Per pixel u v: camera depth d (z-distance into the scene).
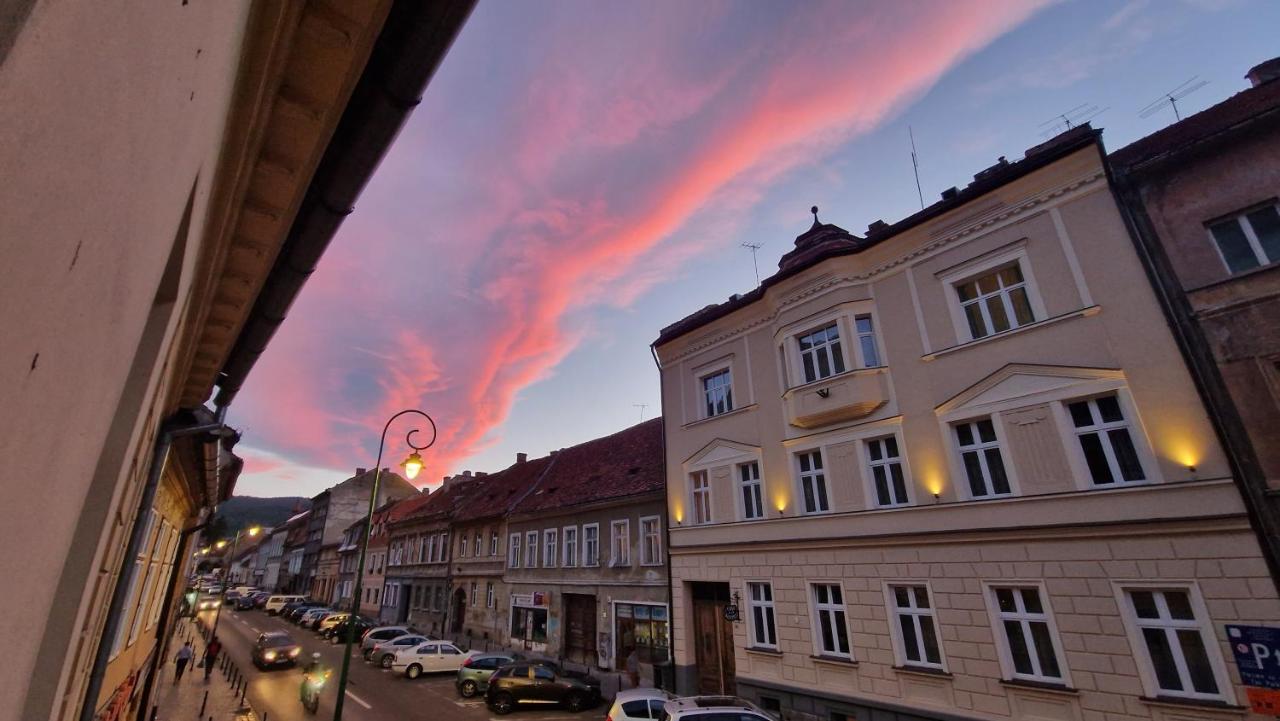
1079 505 11.47
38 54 0.70
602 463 30.42
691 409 20.69
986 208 14.02
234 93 3.46
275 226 5.06
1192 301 11.04
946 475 13.50
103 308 1.49
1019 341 12.99
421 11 3.80
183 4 1.58
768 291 18.03
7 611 1.22
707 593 18.80
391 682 23.73
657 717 14.07
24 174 0.75
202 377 7.45
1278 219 10.56
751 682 16.19
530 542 30.27
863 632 14.09
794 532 16.17
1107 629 10.75
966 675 12.23
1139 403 11.24
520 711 19.27
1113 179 12.32
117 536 5.00
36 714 3.20
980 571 12.48
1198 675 9.95
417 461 15.48
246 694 21.91
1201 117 12.12
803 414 16.28
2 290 0.75
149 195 1.70
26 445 1.07
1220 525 9.99
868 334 15.85
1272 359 10.16
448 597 36.41
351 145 4.77
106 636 6.45
